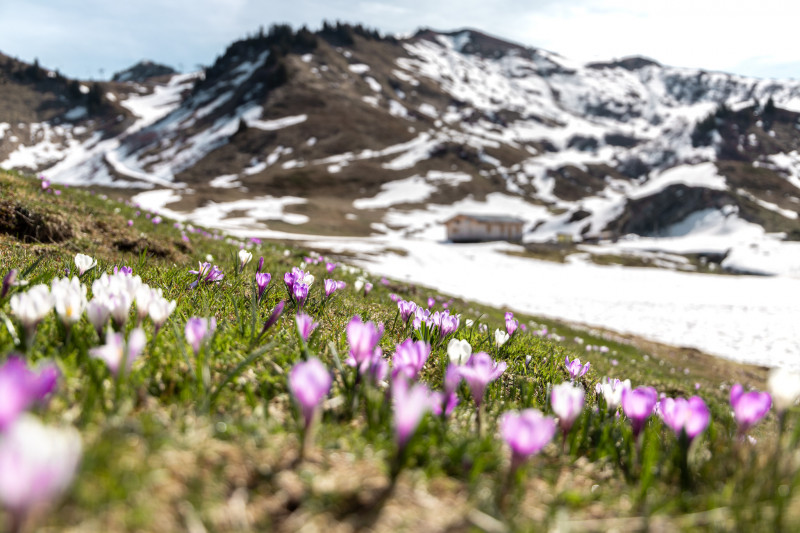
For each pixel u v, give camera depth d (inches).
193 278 53.9
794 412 27.5
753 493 20.8
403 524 18.0
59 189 127.0
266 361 31.8
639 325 389.4
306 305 50.1
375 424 24.0
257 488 18.6
